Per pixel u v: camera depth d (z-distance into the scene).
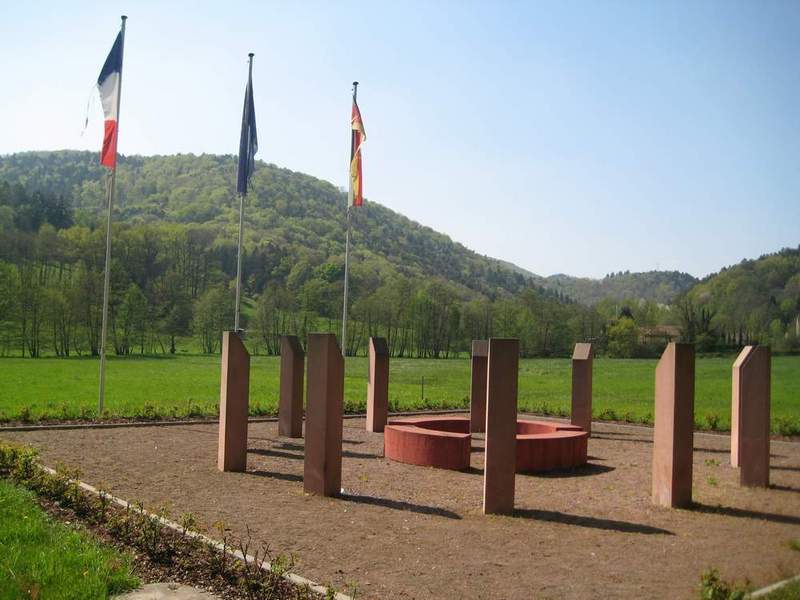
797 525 8.64
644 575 6.94
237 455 12.64
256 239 127.56
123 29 20.02
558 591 6.48
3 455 11.27
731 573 6.80
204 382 40.72
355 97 22.44
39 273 81.19
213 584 6.60
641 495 11.19
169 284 83.81
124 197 168.62
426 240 184.12
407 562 7.35
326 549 7.78
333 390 10.70
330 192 188.75
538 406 25.98
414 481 12.18
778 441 17.70
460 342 74.06
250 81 20.41
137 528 8.08
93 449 14.62
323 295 84.00
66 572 6.62
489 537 8.43
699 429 20.27
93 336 68.81
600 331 70.88
